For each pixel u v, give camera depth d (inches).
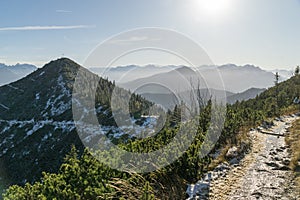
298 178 365.4
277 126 953.5
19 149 3435.0
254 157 498.9
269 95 2011.6
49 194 306.8
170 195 311.9
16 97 4995.1
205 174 394.0
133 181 314.5
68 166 354.9
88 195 294.2
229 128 608.4
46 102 4407.0
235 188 343.3
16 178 2977.4
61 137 3346.5
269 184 356.2
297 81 2133.4
